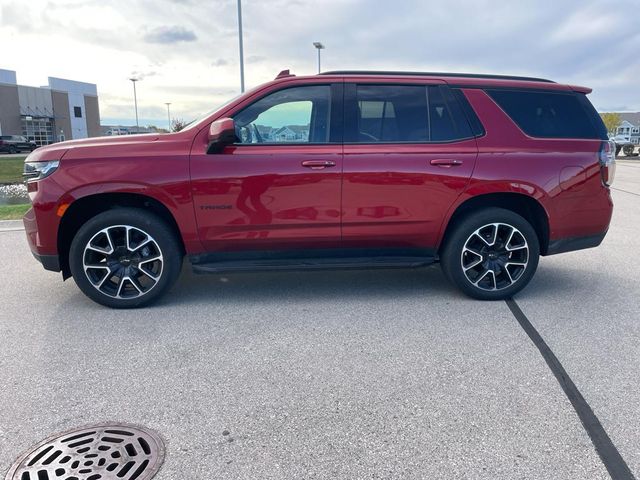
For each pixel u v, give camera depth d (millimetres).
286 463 2367
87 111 73375
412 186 4293
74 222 4379
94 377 3172
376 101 4363
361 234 4367
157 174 4086
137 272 4355
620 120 94312
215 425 2662
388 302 4543
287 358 3424
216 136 3936
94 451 2453
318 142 4277
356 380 3123
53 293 4836
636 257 6211
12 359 3426
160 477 2279
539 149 4414
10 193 16812
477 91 4449
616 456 2406
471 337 3766
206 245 4277
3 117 58844
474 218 4406
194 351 3537
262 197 4191
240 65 19609
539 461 2371
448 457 2400
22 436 2572
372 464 2355
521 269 4523
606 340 3715
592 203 4516
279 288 4961
